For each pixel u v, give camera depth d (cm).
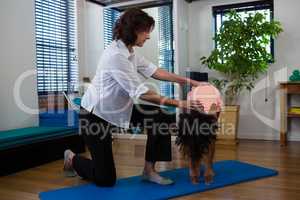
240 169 235
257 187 196
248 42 343
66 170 235
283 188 192
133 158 290
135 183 207
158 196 180
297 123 367
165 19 397
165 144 202
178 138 205
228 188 195
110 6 421
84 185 205
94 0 416
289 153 295
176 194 183
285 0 365
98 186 200
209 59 371
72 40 402
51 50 369
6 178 232
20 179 229
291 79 346
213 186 196
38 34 352
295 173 225
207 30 411
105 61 189
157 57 397
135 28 184
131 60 195
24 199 185
